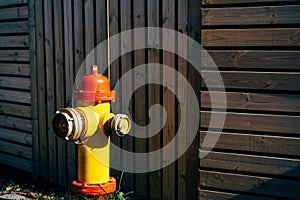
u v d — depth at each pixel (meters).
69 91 3.74
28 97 4.14
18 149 4.30
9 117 4.36
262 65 2.82
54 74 3.86
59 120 2.70
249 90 2.89
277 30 2.76
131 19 3.35
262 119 2.85
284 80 2.78
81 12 3.59
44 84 3.95
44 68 3.94
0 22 4.31
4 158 4.47
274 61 2.79
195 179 3.14
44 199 3.56
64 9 3.70
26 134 4.20
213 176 3.03
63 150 3.84
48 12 3.82
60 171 3.89
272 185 2.85
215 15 2.92
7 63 4.31
